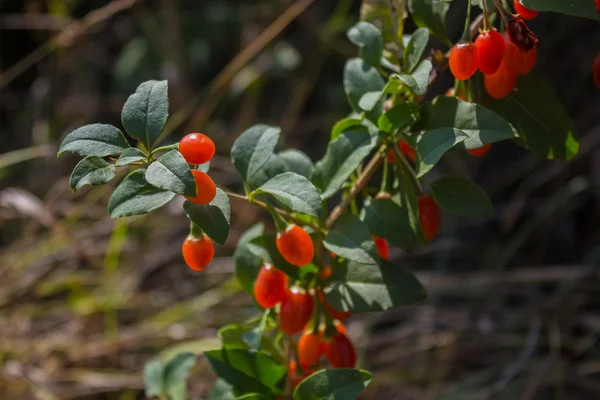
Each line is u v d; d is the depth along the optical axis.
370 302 0.46
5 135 1.12
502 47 0.44
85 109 1.09
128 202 0.42
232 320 0.79
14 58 1.17
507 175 0.92
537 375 0.69
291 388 0.49
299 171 0.50
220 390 0.52
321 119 1.02
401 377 0.74
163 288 0.88
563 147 0.48
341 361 0.48
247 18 1.09
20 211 0.85
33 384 0.69
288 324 0.47
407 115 0.46
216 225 0.42
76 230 0.90
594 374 0.72
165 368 0.55
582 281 0.78
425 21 0.48
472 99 0.48
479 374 0.73
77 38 0.99
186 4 1.12
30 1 1.13
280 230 0.45
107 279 0.83
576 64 0.90
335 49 1.02
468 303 0.82
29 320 0.81
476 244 0.91
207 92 1.02
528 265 0.89
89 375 0.73
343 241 0.46
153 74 1.10
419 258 0.89
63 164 1.02
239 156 0.46
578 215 0.90
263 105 1.08
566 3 0.43
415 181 0.47
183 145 0.42
